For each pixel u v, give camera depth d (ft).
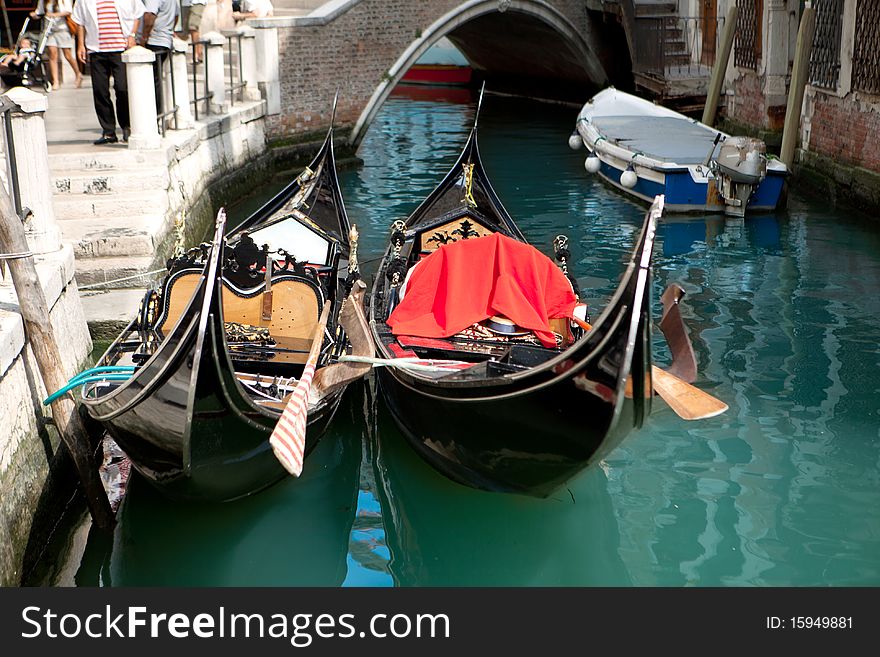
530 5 58.23
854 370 22.43
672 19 59.21
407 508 17.83
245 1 46.91
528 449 15.99
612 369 14.30
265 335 19.30
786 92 45.57
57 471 16.76
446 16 52.19
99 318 21.94
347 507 17.83
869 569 15.38
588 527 16.74
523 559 16.26
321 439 20.12
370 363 17.49
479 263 20.03
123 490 17.80
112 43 28.86
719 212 36.86
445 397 16.48
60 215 26.50
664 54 54.80
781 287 28.37
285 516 17.49
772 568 15.48
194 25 42.86
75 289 19.88
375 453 19.84
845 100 37.52
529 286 19.79
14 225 15.31
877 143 35.04
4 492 14.20
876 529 16.44
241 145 40.96
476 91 76.18
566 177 44.16
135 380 14.89
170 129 34.01
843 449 18.94
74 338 19.33
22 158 18.58
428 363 18.11
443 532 17.13
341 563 16.19
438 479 18.85
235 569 15.97
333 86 47.85
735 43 50.16
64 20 40.27
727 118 51.78
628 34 56.70
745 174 35.22
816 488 17.66
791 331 24.86
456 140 54.24
